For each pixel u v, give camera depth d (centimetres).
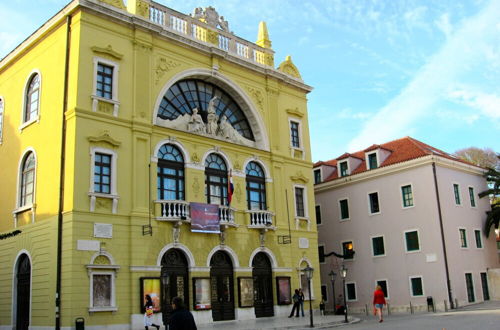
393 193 3472
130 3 2503
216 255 2573
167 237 2336
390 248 3434
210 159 2661
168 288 2314
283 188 2981
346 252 3669
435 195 3253
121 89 2323
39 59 2441
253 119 2945
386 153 3647
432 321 2155
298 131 3203
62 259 2041
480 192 3669
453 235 3275
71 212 2052
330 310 3650
